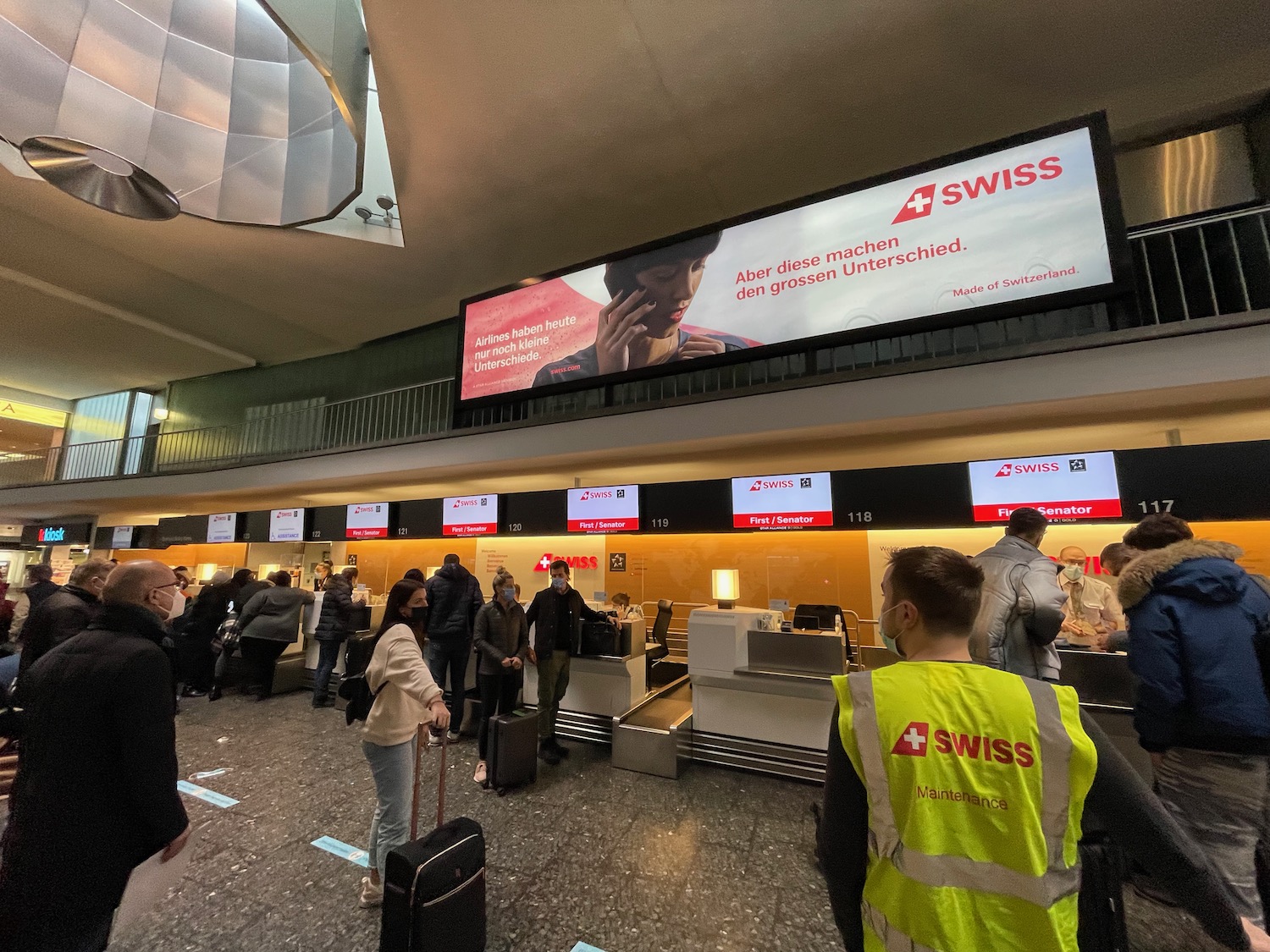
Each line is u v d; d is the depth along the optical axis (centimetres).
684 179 706
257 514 865
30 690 158
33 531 1409
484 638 418
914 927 81
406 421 1071
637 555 724
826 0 477
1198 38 486
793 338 512
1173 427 439
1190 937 210
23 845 145
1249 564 411
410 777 242
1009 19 482
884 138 630
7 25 621
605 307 619
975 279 448
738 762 392
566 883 254
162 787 156
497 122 620
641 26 505
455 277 937
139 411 1478
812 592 630
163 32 725
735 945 214
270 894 246
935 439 486
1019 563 223
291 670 626
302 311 1048
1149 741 191
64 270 927
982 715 90
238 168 788
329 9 563
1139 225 541
